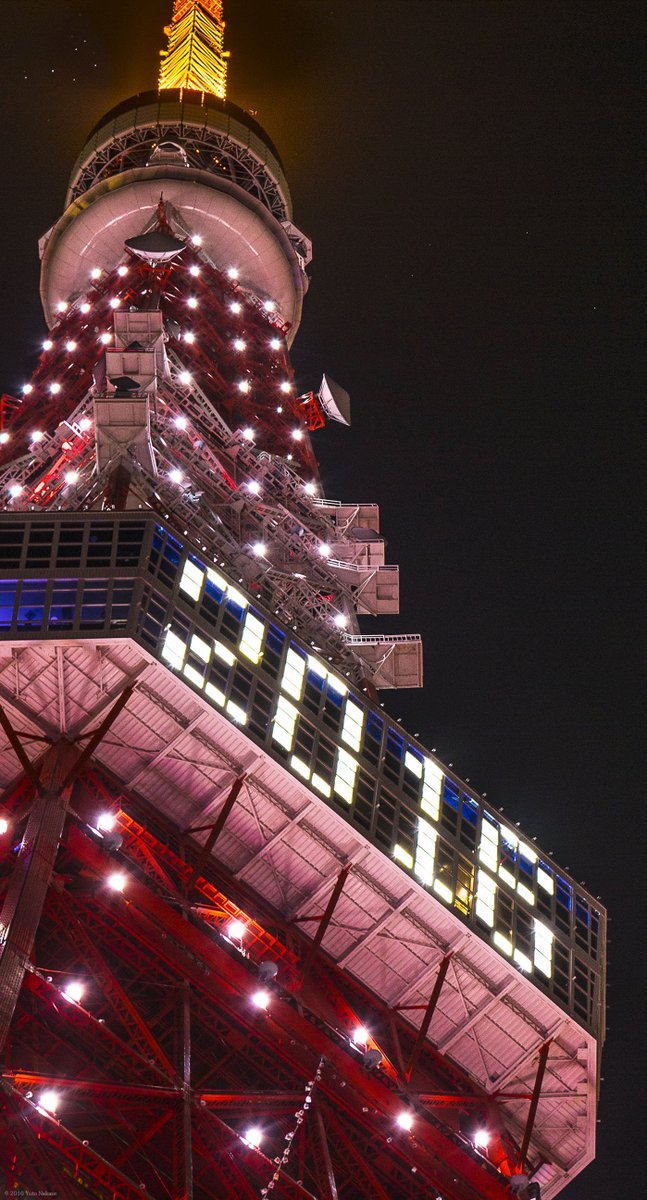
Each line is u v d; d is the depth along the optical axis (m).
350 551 117.62
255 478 119.50
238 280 164.88
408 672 105.50
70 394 141.12
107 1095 62.84
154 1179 66.94
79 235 161.38
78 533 80.56
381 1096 73.75
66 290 162.62
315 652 86.25
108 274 154.75
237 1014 73.06
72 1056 67.88
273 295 166.62
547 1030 82.38
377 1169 75.38
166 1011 72.06
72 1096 61.69
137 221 160.50
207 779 79.81
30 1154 57.16
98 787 77.88
